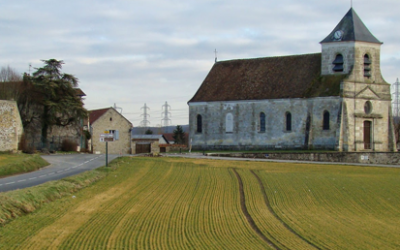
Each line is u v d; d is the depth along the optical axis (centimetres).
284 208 3050
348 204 3241
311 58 7200
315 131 6700
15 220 2444
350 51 6656
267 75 7369
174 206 2945
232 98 7375
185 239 2238
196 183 3891
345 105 6481
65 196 3123
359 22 6794
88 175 3925
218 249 2109
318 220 2753
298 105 6862
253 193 3509
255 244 2209
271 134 7075
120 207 2847
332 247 2230
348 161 6119
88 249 2019
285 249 2167
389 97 6850
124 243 2125
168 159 5859
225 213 2812
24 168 4328
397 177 4456
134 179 4016
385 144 6812
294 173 4638
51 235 2191
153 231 2350
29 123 7400
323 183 4028
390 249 2228
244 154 6481
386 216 2919
